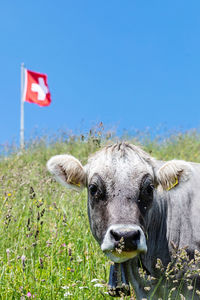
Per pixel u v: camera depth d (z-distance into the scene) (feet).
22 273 17.38
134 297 15.75
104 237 14.07
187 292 15.76
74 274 18.52
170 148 43.78
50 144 43.83
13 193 24.99
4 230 20.27
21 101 62.85
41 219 22.39
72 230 21.57
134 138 42.50
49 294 17.01
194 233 16.28
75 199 24.43
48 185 26.12
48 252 19.54
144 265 16.05
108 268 18.85
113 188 14.46
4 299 16.57
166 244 16.42
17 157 37.70
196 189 17.01
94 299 17.16
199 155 38.68
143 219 14.37
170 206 16.78
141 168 14.88
